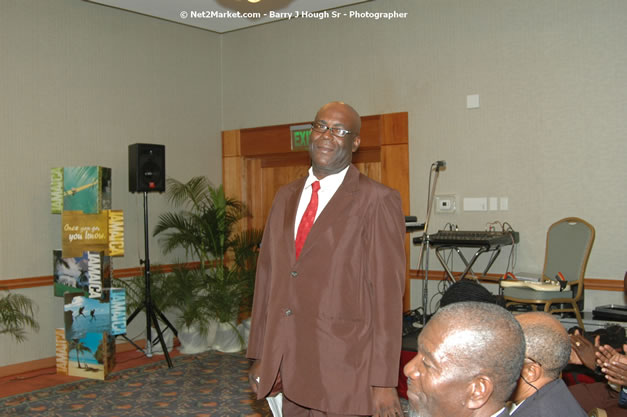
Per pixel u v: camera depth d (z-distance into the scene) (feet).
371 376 5.94
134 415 11.56
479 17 15.47
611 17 13.73
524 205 14.88
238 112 20.06
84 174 14.49
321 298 6.20
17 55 14.80
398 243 6.30
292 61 18.83
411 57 16.53
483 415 2.96
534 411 3.84
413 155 16.52
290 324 6.31
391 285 6.14
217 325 16.76
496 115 15.24
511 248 15.05
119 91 17.19
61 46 15.76
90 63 16.46
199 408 11.96
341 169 6.64
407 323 13.48
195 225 17.56
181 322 16.39
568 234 13.89
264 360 6.36
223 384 13.58
